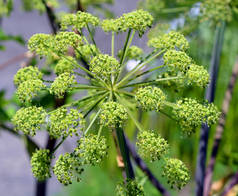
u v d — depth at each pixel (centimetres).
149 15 47
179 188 44
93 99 48
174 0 62
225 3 58
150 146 44
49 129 44
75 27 48
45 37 47
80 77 50
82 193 116
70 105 45
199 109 45
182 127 46
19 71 46
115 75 48
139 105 45
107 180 112
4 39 69
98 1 66
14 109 59
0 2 68
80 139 43
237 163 68
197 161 56
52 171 44
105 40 49
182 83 48
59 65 47
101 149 43
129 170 45
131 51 51
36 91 45
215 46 57
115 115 43
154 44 48
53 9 61
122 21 46
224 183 62
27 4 64
